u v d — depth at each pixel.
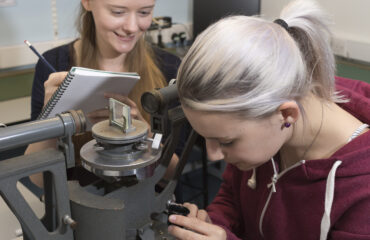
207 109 0.70
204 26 3.25
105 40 1.37
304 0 0.84
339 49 2.72
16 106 2.59
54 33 3.00
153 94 0.72
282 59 0.71
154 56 1.58
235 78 0.68
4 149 0.61
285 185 0.98
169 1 3.52
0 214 1.23
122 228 0.68
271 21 0.78
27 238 0.70
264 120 0.74
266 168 1.03
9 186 0.61
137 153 0.70
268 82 0.70
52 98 0.98
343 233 0.85
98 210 0.65
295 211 0.97
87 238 0.68
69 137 0.65
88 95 1.03
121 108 0.71
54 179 0.65
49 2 2.91
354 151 0.84
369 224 0.82
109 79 1.01
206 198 2.71
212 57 0.68
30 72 2.86
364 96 1.01
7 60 2.81
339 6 2.71
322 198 0.90
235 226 1.17
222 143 0.79
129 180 0.75
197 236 0.80
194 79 0.70
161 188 0.87
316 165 0.89
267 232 1.05
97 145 0.72
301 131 0.88
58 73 1.14
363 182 0.83
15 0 2.76
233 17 0.75
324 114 0.88
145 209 0.77
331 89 0.87
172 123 0.77
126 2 1.25
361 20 2.59
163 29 3.45
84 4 1.38
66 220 0.66
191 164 2.89
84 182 0.85
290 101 0.73
